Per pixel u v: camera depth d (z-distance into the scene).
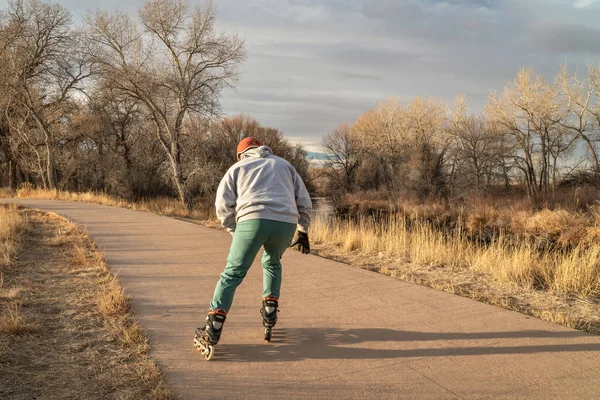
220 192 3.57
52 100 28.47
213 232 10.13
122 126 30.19
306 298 4.94
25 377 3.12
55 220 12.20
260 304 4.69
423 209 26.12
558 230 15.66
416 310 4.52
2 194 25.19
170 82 21.67
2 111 28.08
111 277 5.83
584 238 14.07
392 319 4.27
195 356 3.47
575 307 4.66
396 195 35.28
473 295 5.10
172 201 25.42
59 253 7.46
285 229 3.48
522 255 6.02
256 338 3.82
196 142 24.25
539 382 3.03
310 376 3.14
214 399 2.85
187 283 5.55
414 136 44.81
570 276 5.32
